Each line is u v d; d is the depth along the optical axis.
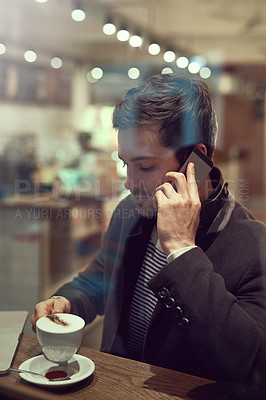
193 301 0.77
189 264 0.80
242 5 4.09
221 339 0.76
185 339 0.88
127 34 4.73
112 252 1.13
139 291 1.01
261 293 0.85
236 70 5.75
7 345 0.83
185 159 0.91
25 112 6.05
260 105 5.73
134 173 0.93
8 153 4.94
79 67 6.14
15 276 2.70
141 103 0.89
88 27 5.15
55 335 0.74
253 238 0.90
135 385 0.73
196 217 0.84
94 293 1.13
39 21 5.00
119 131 0.92
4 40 5.61
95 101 6.03
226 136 5.64
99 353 0.84
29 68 6.07
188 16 4.45
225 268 0.88
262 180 5.29
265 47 5.43
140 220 1.03
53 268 2.73
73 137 5.42
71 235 2.74
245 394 0.68
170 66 5.48
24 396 0.49
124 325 1.03
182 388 0.72
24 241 2.89
